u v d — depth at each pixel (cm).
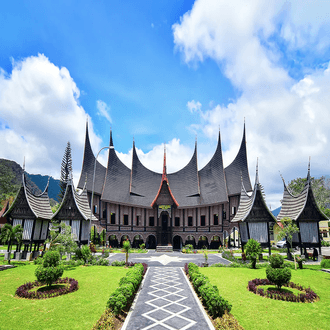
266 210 2662
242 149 4409
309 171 2769
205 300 1089
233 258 2580
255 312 1040
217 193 4225
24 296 1227
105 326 831
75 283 1400
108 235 3994
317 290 1405
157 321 939
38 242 2750
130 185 4541
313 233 2631
